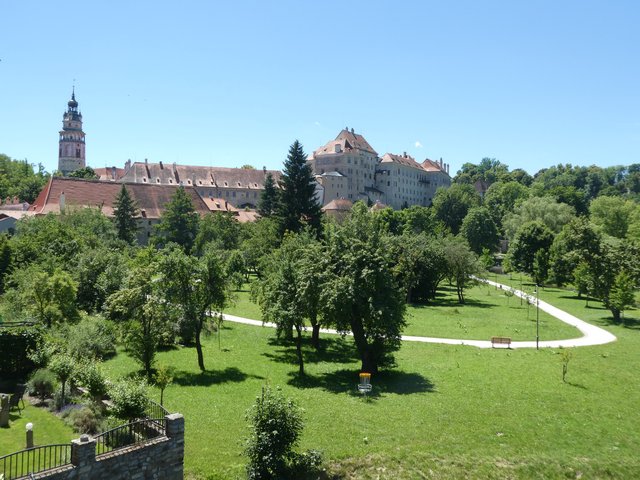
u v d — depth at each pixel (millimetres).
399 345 37750
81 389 27750
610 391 32781
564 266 82812
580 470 23391
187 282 37000
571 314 62969
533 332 51625
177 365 38438
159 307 35156
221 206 147000
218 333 48406
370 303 34938
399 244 73625
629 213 115250
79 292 50875
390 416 28234
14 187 144500
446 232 127500
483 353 43094
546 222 113000
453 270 74125
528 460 23922
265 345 46562
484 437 25906
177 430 20422
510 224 118375
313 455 22469
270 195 109125
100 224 86750
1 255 58781
